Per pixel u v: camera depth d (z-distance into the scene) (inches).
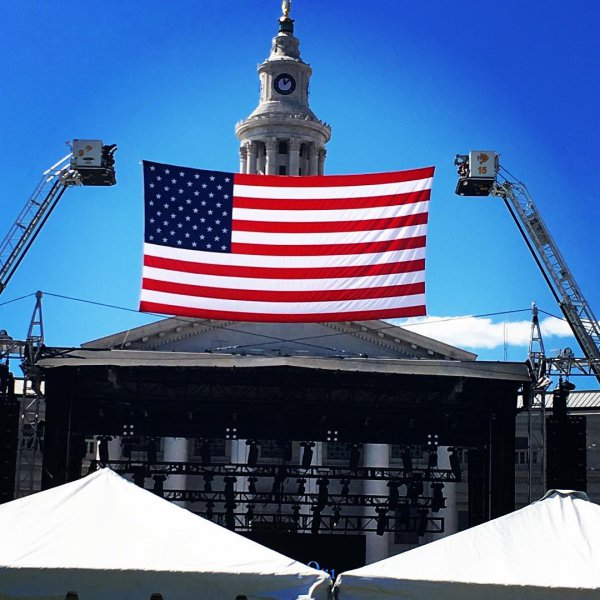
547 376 1720.0
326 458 3117.6
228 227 1577.3
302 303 1555.1
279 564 608.1
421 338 3223.4
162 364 1696.6
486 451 1830.7
